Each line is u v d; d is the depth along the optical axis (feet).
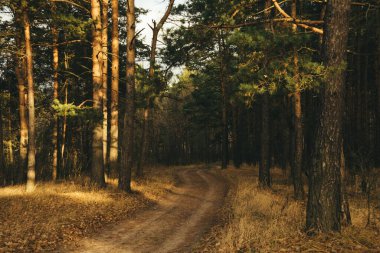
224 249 26.45
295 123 53.93
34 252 26.78
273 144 122.21
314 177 26.73
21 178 70.44
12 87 88.28
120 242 31.19
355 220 31.30
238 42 30.53
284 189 63.62
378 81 76.79
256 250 24.63
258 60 33.09
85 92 97.35
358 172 58.08
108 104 101.96
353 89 91.50
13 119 101.55
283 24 36.63
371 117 96.17
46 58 88.43
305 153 89.51
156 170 119.14
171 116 204.23
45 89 96.89
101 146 58.23
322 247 23.08
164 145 211.61
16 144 102.27
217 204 53.06
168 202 54.65
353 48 78.48
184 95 189.37
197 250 28.17
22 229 31.04
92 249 28.86
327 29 27.09
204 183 83.30
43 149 87.15
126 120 57.26
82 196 46.98
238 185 70.49
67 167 83.05
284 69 29.96
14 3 52.03
